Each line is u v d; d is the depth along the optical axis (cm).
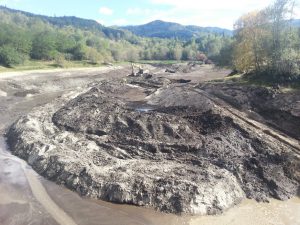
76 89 7062
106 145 3572
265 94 4356
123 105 5078
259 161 3158
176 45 19150
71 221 2478
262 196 2786
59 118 4456
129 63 14338
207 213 2547
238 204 2691
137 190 2706
